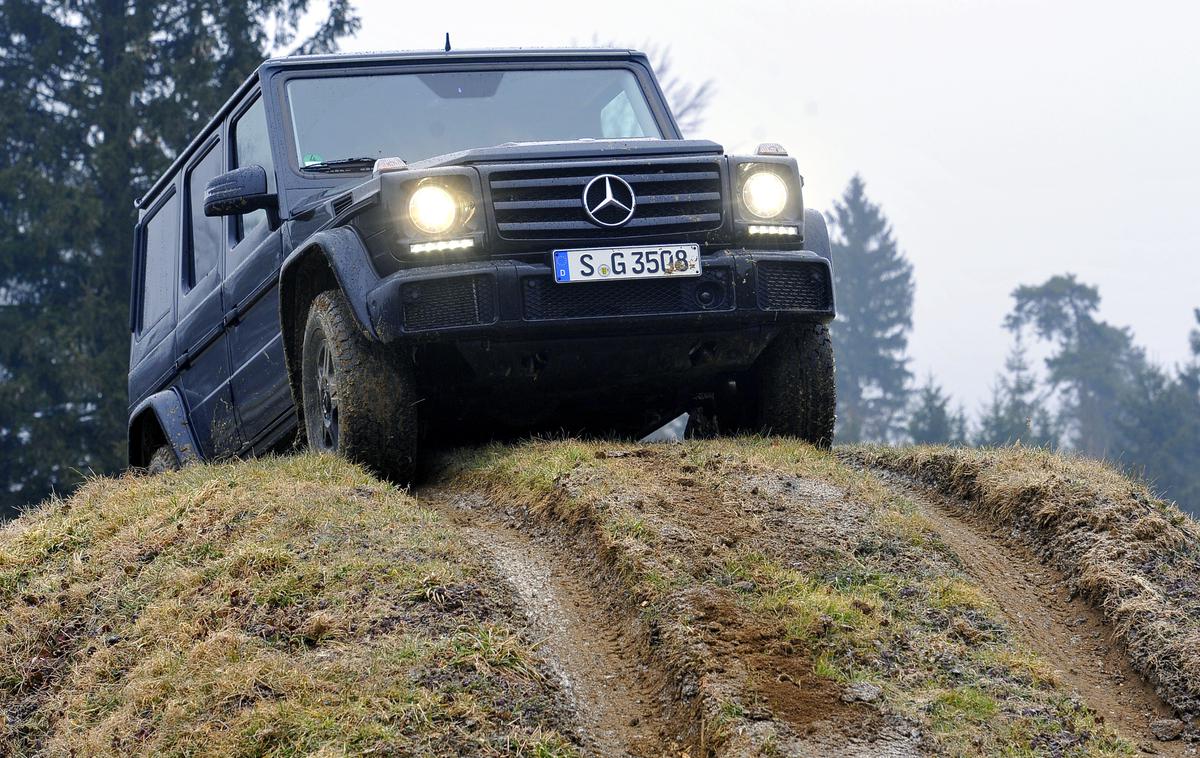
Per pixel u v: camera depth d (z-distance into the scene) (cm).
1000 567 824
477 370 902
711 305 899
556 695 657
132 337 1467
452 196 880
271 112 1052
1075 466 927
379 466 912
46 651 757
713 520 798
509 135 1066
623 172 900
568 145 909
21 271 4653
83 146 4784
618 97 1110
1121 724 677
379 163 908
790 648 673
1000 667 688
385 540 773
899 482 964
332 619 693
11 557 854
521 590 750
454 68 1091
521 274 869
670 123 1115
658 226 899
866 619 705
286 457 953
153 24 5025
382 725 615
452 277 863
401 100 1070
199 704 651
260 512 817
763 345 940
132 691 681
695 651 663
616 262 880
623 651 697
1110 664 729
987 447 995
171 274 1318
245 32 4953
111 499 927
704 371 956
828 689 648
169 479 948
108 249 4559
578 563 778
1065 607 782
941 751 616
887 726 629
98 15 5050
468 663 654
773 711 629
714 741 614
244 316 1101
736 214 916
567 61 1119
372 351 902
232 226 1148
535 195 888
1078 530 830
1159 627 727
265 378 1075
